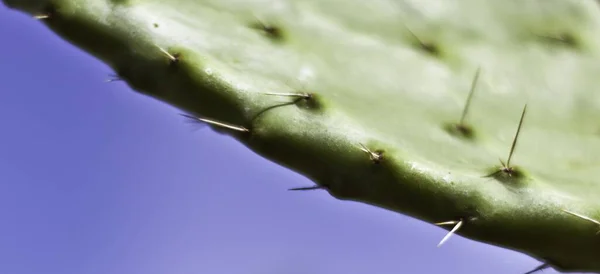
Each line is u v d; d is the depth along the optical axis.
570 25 0.44
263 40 0.42
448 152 0.40
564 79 0.43
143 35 0.41
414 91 0.42
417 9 0.43
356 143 0.39
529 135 0.41
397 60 0.42
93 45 0.41
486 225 0.39
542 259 0.39
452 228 0.39
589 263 0.39
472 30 0.43
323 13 0.43
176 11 0.42
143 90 0.41
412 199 0.39
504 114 0.42
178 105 0.41
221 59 0.41
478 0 0.44
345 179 0.40
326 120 0.40
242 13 0.42
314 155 0.40
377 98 0.41
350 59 0.42
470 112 0.42
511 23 0.44
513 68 0.43
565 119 0.42
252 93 0.40
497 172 0.39
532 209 0.39
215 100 0.40
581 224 0.39
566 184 0.40
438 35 0.43
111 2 0.41
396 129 0.40
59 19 0.41
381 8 0.43
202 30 0.41
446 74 0.42
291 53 0.42
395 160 0.39
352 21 0.43
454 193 0.39
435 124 0.41
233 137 0.40
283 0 0.43
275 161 0.40
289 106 0.40
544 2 0.44
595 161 0.41
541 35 0.44
